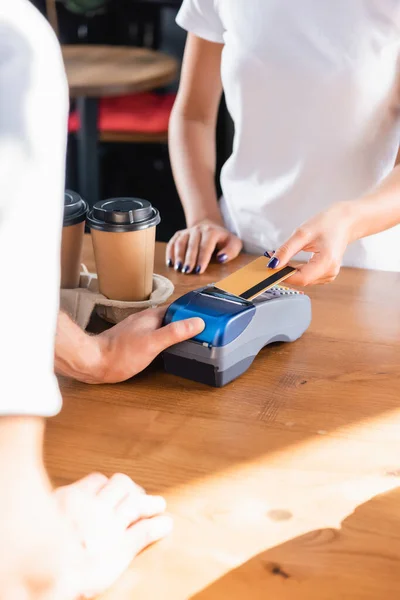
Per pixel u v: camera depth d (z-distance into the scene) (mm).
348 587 686
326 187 1543
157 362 1130
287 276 1116
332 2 1405
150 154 4191
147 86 3092
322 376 1070
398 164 1382
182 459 885
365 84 1435
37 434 504
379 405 993
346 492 819
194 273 1449
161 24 4238
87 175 3395
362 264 1606
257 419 967
